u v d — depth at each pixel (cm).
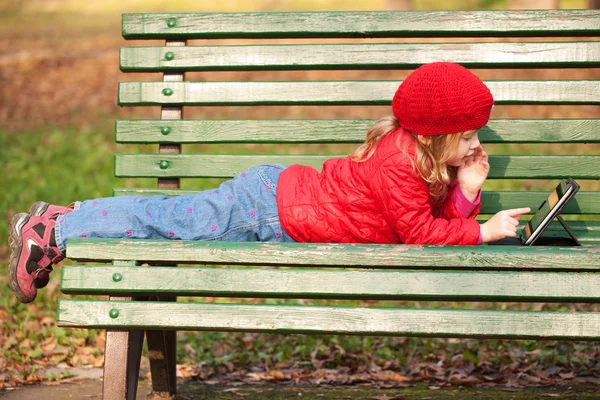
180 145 344
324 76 1367
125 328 253
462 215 286
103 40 1725
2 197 734
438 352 392
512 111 1094
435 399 324
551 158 329
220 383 359
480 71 1274
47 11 2206
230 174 337
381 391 340
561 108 1091
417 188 267
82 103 1226
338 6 2150
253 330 248
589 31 324
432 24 330
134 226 279
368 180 273
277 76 1373
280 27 334
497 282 242
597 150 895
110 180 807
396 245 250
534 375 358
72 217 277
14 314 453
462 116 262
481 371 369
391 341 411
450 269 254
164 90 338
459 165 282
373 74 1361
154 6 2255
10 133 1043
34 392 337
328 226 277
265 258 251
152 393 327
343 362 388
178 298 494
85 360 389
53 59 1499
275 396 334
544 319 240
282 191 283
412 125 269
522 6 1409
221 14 335
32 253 274
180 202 287
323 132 337
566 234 318
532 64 328
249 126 338
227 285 249
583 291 241
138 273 252
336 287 246
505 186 761
